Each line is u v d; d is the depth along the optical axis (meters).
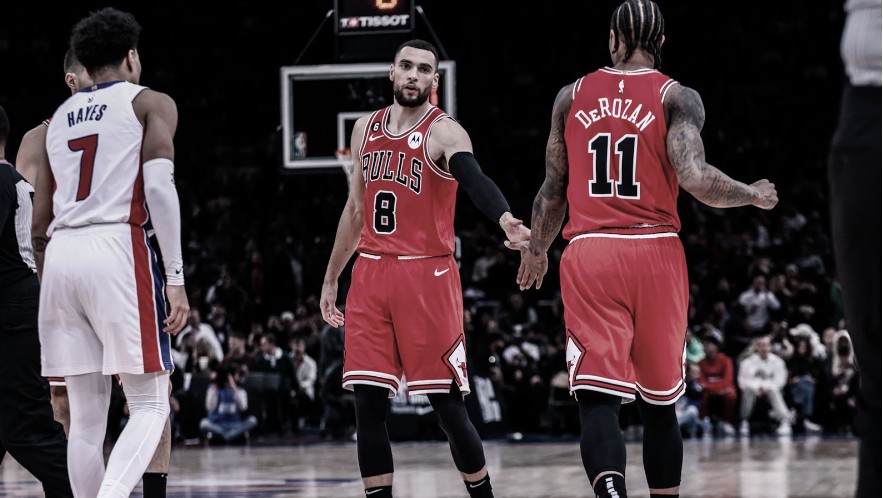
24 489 14.82
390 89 23.94
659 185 8.09
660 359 8.02
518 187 44.47
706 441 24.66
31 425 9.23
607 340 7.89
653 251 8.01
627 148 8.08
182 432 26.92
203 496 14.08
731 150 46.25
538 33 48.84
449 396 9.45
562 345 28.02
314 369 29.41
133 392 8.27
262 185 43.00
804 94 48.09
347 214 10.05
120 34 8.45
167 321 8.19
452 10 49.12
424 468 17.88
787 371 27.66
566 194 8.56
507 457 20.36
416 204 9.43
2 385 9.19
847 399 26.83
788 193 43.47
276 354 28.27
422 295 9.34
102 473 8.25
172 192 8.10
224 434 25.95
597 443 7.70
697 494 13.71
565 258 8.23
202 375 27.05
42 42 46.09
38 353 9.24
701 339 28.27
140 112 8.21
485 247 36.41
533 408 27.64
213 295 33.22
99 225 8.12
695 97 8.06
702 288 33.72
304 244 39.44
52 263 8.16
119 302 8.03
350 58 22.38
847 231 5.19
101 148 8.18
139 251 8.16
